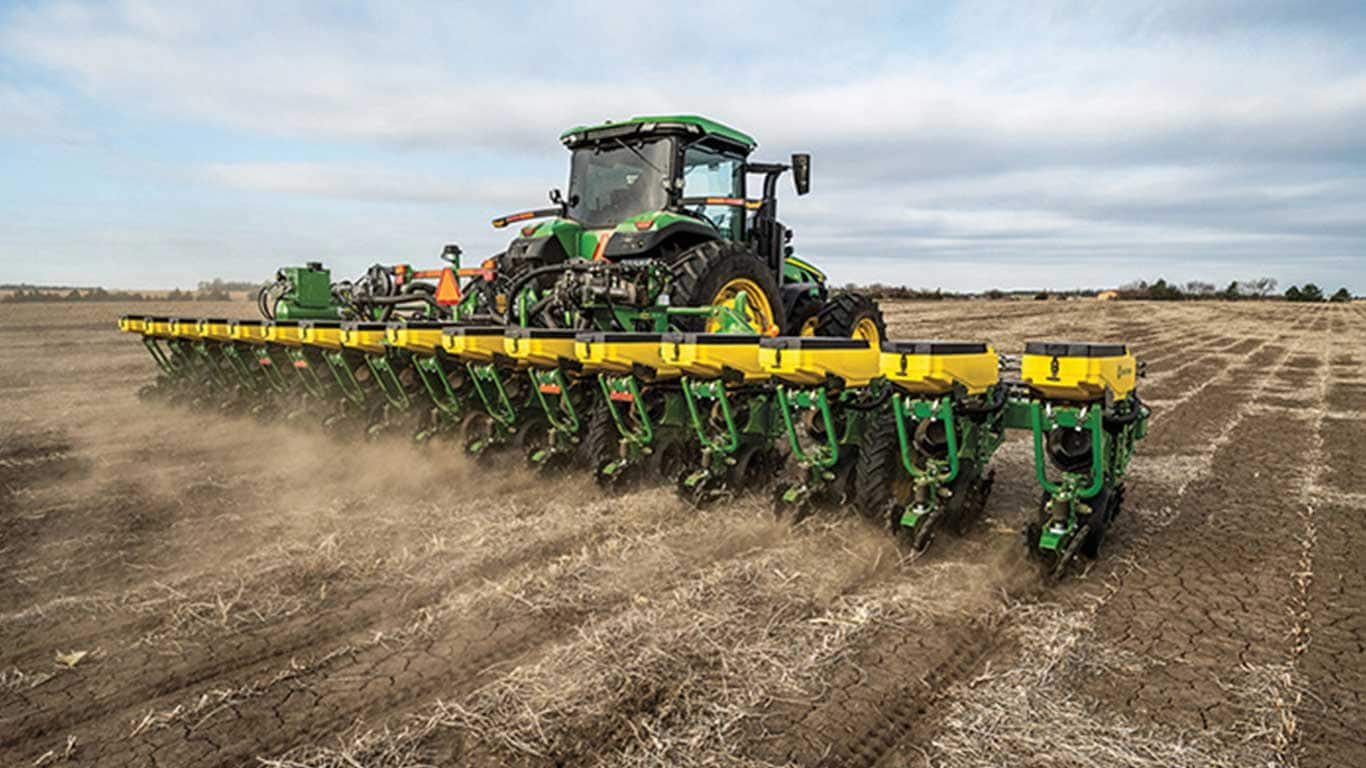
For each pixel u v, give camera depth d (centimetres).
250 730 308
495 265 845
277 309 868
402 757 290
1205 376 1565
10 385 1238
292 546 499
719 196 890
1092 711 328
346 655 366
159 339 1005
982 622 405
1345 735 313
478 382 661
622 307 707
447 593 434
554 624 396
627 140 834
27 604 418
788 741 303
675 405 635
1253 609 432
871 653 371
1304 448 872
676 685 338
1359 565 502
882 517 515
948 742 304
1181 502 651
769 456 633
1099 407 453
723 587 436
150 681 344
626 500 597
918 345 462
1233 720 321
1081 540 473
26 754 295
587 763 288
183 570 463
